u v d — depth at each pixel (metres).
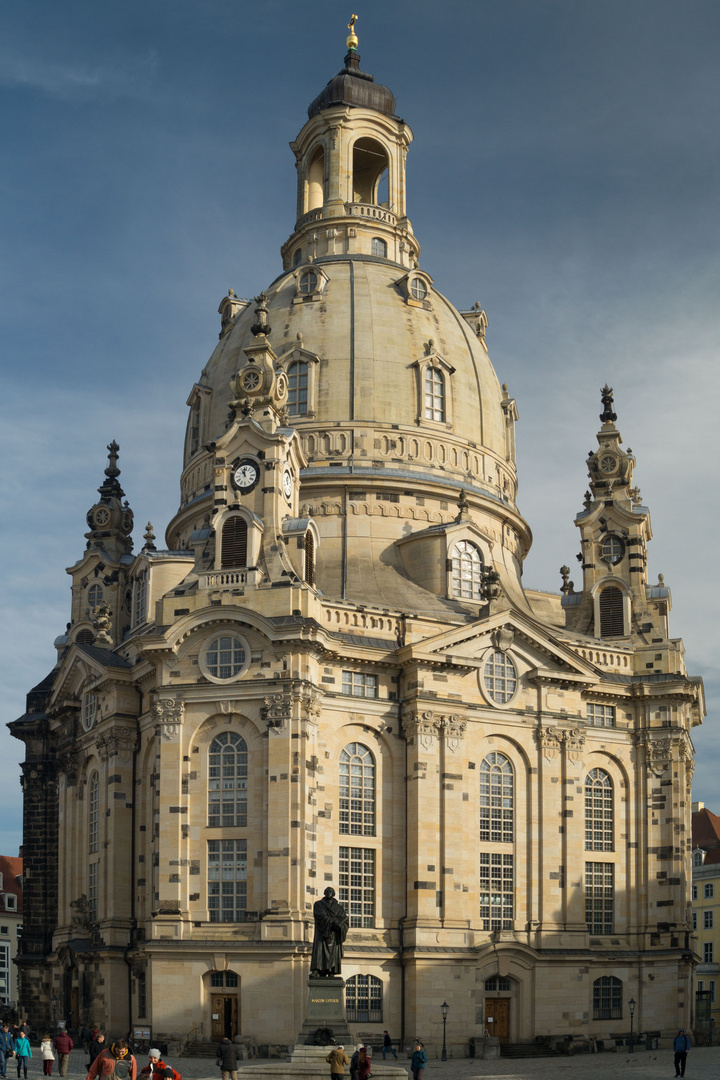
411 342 113.12
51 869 116.62
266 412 96.94
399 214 129.50
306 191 133.12
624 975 99.75
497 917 94.69
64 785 110.19
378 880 91.56
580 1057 89.25
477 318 126.56
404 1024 89.38
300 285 116.81
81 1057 86.50
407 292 116.69
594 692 104.06
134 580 110.50
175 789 88.25
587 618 114.62
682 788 105.12
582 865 98.56
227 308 127.50
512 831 96.69
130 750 98.44
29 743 119.94
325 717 91.56
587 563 115.44
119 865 96.38
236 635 89.56
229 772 88.25
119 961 94.69
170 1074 47.19
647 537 117.31
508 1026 92.31
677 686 105.25
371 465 107.69
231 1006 84.06
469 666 95.62
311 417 109.56
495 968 91.75
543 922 95.44
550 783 98.19
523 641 99.50
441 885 91.75
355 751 93.06
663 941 101.69
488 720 96.94
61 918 106.81
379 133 130.75
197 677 89.62
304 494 107.31
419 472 108.50
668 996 100.56
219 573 91.50
